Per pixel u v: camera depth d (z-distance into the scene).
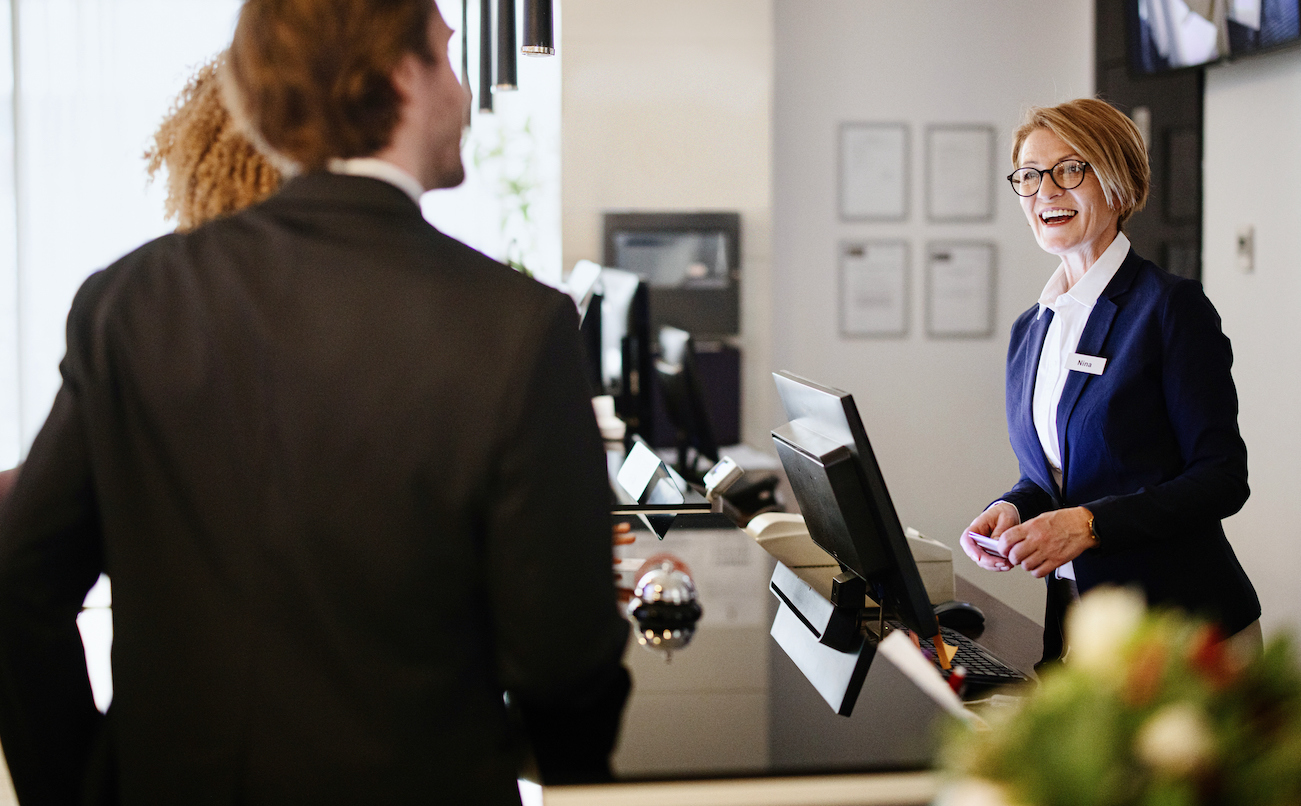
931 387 4.98
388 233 0.97
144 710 0.94
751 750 1.15
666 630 1.63
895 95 4.89
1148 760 0.62
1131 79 4.28
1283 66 3.45
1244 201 3.66
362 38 0.97
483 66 2.75
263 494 0.92
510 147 5.05
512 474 0.92
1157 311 1.96
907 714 1.26
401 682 0.93
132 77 5.01
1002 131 4.92
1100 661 0.69
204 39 5.04
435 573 0.93
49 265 5.05
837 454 1.46
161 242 1.02
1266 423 3.61
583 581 0.97
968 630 1.81
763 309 4.67
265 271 0.95
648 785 1.08
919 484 5.01
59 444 0.97
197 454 0.93
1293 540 3.50
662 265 4.58
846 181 4.89
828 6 4.84
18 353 5.06
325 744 0.92
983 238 4.95
